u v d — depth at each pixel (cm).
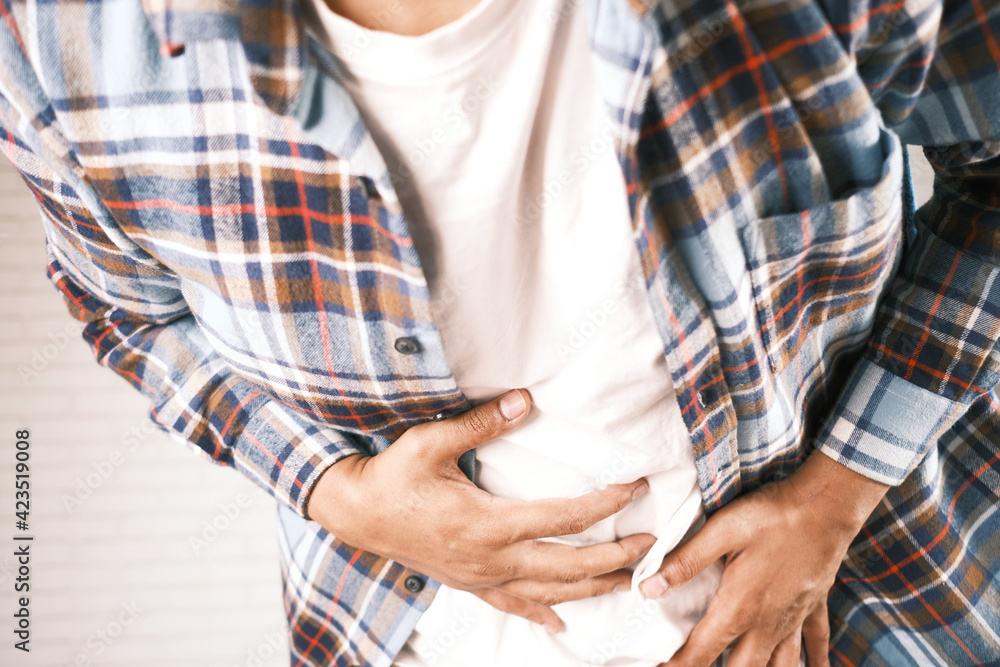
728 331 56
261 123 51
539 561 66
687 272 54
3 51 52
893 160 54
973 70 52
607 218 52
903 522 76
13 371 254
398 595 78
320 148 50
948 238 64
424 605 76
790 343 61
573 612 70
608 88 45
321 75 47
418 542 67
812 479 68
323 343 60
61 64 51
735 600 67
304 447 72
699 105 49
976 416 76
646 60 44
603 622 70
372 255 53
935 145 59
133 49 50
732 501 68
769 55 48
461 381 61
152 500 258
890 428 66
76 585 253
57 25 50
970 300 62
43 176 60
